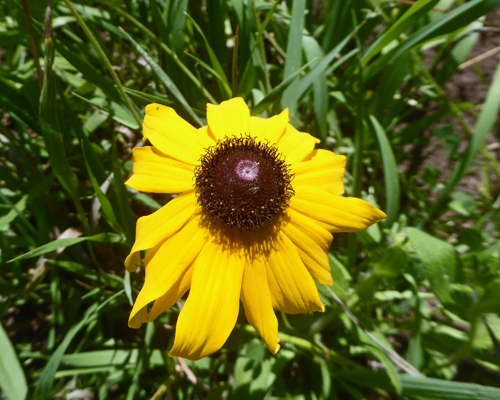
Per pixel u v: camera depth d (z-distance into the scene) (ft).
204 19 0.49
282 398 0.35
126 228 0.35
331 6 0.48
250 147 0.30
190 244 0.27
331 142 0.47
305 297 0.27
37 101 0.39
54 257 0.37
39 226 0.39
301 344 0.37
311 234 0.28
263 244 0.28
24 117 0.40
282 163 0.30
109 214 0.33
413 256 0.37
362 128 0.38
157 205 0.41
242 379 0.33
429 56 0.56
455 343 0.37
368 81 0.47
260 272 0.27
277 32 0.47
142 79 0.48
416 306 0.36
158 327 0.40
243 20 0.43
